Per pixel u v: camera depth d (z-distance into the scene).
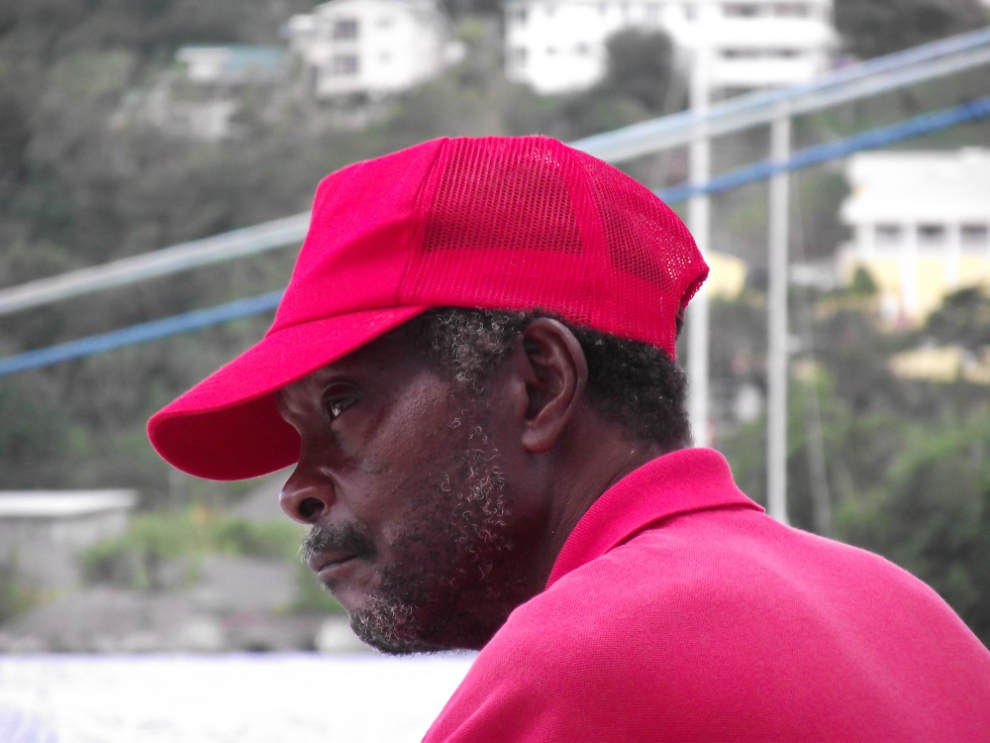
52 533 41.94
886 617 1.34
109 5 84.62
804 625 1.22
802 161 10.58
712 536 1.32
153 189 68.38
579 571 1.26
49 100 71.25
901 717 1.21
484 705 1.17
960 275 66.62
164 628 33.97
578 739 1.13
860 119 66.94
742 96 80.38
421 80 84.81
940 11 81.44
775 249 32.03
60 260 63.47
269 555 43.22
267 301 9.51
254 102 78.12
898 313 56.12
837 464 38.28
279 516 47.25
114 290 60.12
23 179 68.81
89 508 43.47
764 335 49.38
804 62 80.50
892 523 31.81
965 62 9.11
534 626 1.20
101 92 73.56
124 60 76.50
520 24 88.56
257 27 91.44
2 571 37.62
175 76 78.88
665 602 1.20
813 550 1.40
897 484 32.75
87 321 60.12
